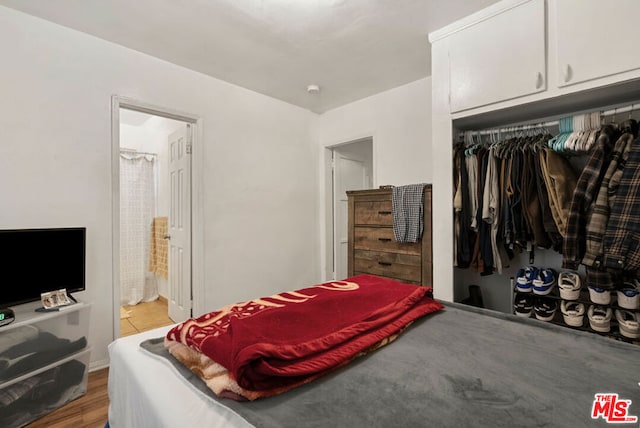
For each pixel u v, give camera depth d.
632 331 1.57
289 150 3.49
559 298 1.83
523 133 2.15
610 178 1.54
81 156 2.11
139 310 3.61
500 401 0.75
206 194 2.78
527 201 1.87
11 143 1.86
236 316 1.14
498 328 1.24
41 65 1.96
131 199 3.84
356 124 3.45
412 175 2.96
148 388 0.86
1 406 1.51
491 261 2.03
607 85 1.52
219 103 2.87
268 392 0.78
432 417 0.70
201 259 2.73
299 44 2.28
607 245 1.48
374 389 0.81
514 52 1.79
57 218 2.01
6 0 1.78
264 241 3.23
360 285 1.61
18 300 1.70
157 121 3.96
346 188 4.09
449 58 2.07
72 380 1.78
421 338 1.14
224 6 1.85
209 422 0.71
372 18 1.98
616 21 1.49
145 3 1.82
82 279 1.98
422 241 2.36
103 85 2.20
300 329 1.03
